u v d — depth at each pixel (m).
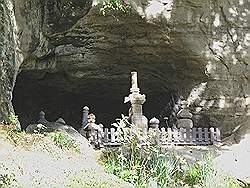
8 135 10.25
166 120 20.16
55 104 23.30
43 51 16.31
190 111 18.95
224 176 11.01
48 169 8.95
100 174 9.67
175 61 18.75
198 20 17.72
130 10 16.64
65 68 19.17
